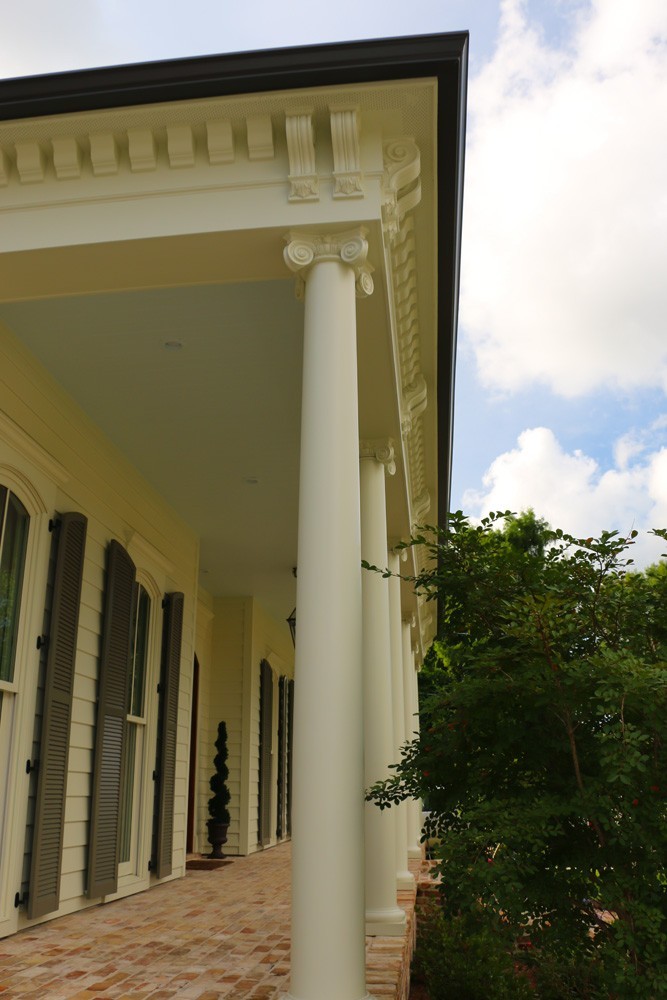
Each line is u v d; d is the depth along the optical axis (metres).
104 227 4.57
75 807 6.84
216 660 14.45
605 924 3.48
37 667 6.25
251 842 13.90
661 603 3.92
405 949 5.20
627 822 3.32
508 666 3.83
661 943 3.10
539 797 3.64
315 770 3.59
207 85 4.33
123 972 4.46
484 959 6.37
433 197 4.93
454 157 4.64
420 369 6.99
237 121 4.53
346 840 3.50
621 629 3.94
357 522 4.04
